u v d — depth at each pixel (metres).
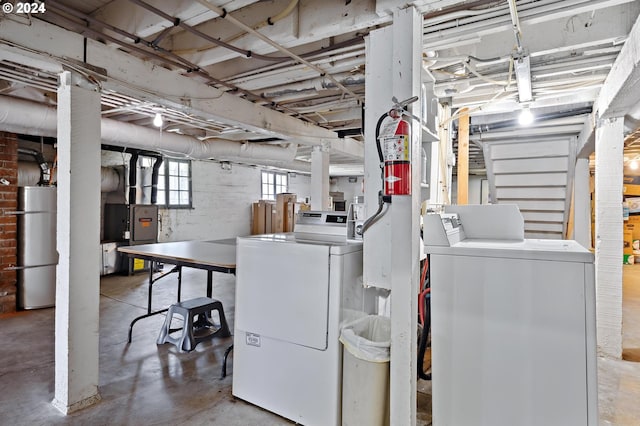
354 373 1.84
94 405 2.21
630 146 5.74
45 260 4.30
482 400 1.72
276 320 2.12
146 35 2.21
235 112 3.25
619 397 2.31
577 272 1.54
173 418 2.10
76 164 2.13
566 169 4.30
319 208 4.86
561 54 2.47
